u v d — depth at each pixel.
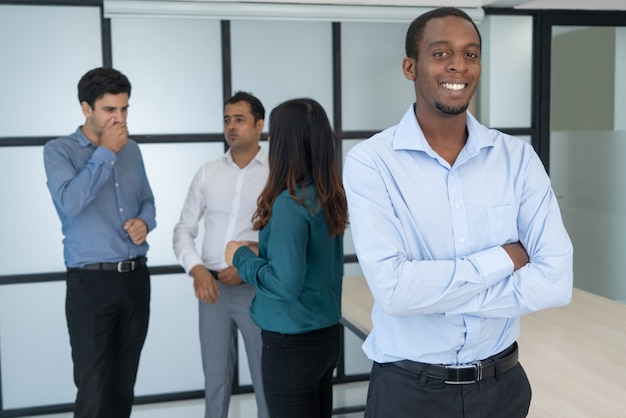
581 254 4.72
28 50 3.90
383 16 4.21
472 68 1.50
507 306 1.51
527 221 1.60
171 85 4.11
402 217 1.56
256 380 3.29
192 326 4.27
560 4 4.49
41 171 3.98
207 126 4.18
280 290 2.15
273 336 2.26
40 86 3.94
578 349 2.40
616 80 4.67
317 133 2.22
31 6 3.88
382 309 1.53
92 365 3.03
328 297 2.28
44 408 4.09
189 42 4.11
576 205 4.68
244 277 2.30
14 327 4.04
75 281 3.05
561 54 4.55
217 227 3.37
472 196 1.57
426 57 1.51
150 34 4.05
